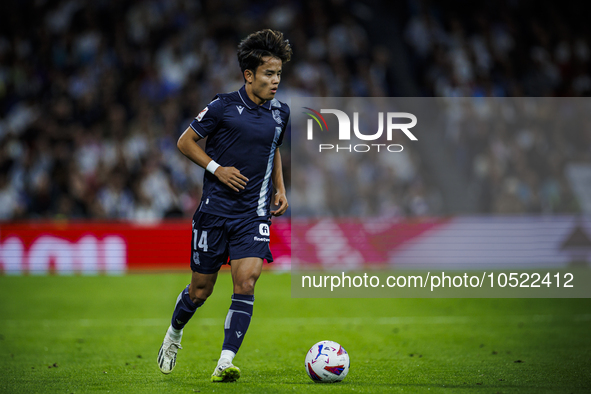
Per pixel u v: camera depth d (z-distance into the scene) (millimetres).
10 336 23578
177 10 61281
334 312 29438
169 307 31188
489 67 59969
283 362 18266
